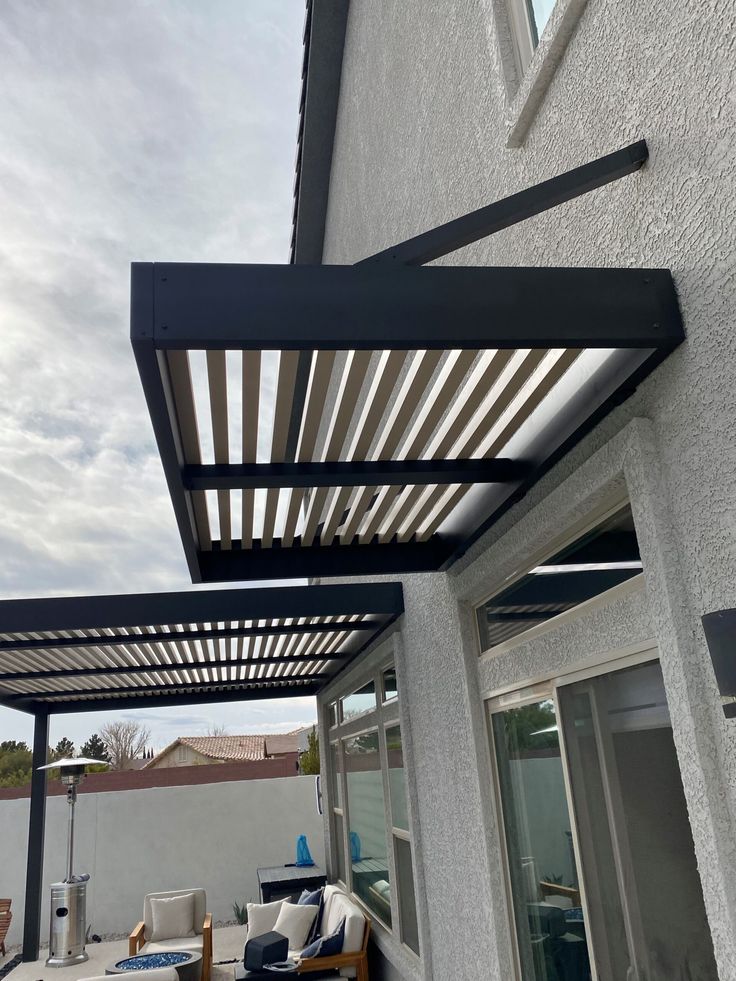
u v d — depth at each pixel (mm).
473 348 2102
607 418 2547
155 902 9398
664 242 2236
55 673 7723
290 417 2609
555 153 2934
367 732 7809
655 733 2465
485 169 3723
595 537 2828
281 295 1994
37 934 9789
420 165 4992
